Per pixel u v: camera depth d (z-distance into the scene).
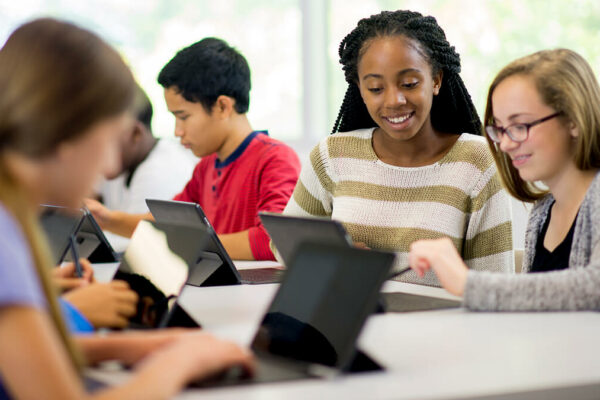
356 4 4.11
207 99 2.55
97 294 1.32
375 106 2.00
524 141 1.54
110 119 0.90
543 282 1.42
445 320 1.37
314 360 1.06
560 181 1.59
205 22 4.37
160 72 2.59
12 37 0.91
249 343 1.22
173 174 3.14
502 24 3.47
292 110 4.41
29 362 0.79
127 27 4.38
